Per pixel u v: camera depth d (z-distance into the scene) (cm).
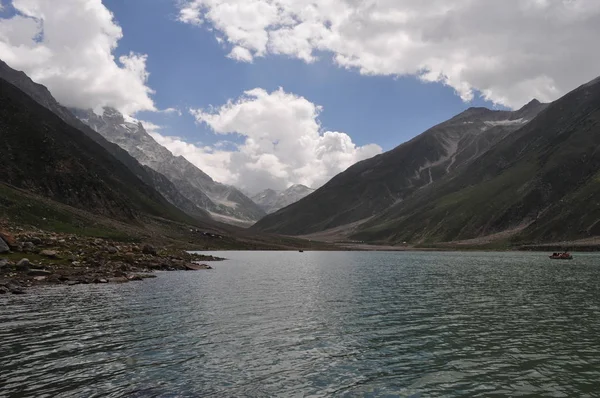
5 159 15325
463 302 4191
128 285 5312
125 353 2308
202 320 3219
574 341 2602
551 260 12838
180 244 17962
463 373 2025
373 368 2098
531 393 1780
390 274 7806
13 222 10025
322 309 3756
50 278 5203
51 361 2152
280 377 1966
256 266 10119
